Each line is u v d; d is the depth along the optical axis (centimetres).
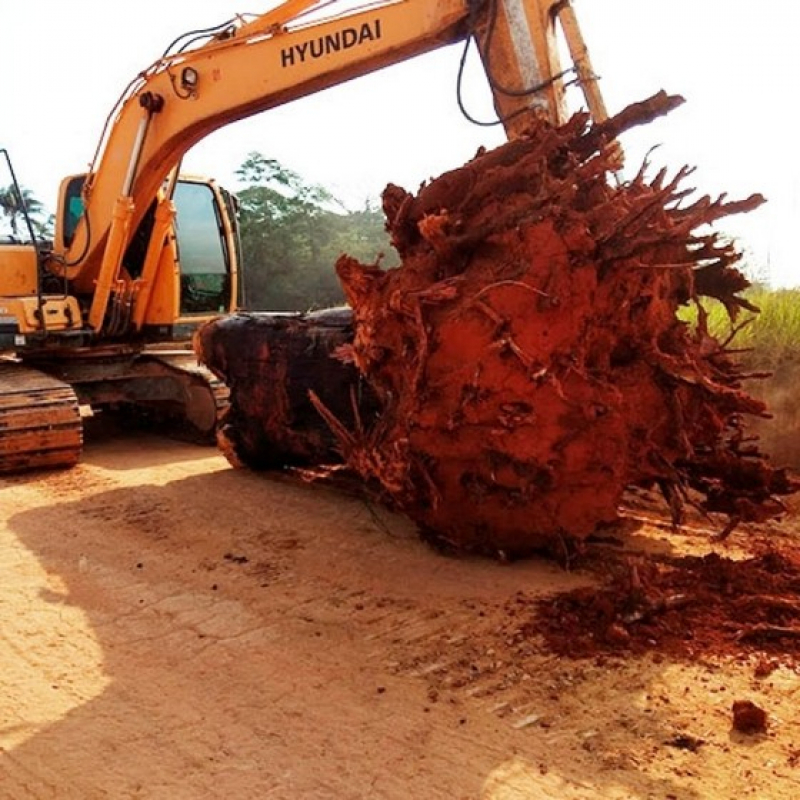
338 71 754
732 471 507
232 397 794
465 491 499
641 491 679
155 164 929
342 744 362
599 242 445
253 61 814
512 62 564
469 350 456
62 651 457
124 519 693
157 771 349
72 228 1062
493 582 514
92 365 1068
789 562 518
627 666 411
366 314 498
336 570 556
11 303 966
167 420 1150
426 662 428
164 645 461
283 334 739
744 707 355
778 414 757
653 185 483
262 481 798
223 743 367
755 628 432
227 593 528
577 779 330
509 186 480
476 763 344
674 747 347
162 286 1051
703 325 523
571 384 455
